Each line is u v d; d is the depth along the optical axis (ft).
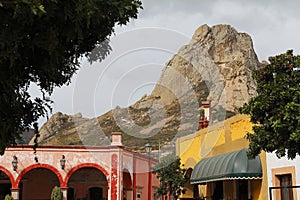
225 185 53.52
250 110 31.04
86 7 14.48
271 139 30.30
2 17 14.11
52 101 19.03
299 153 29.78
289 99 28.94
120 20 17.13
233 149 49.26
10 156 80.48
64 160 80.28
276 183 41.70
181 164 60.29
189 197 62.69
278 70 30.50
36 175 94.89
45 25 15.16
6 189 90.12
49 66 16.57
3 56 14.35
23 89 18.11
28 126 18.84
